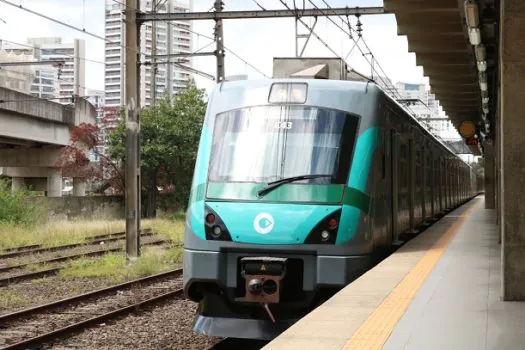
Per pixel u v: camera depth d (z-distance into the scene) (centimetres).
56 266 1862
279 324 909
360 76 1365
